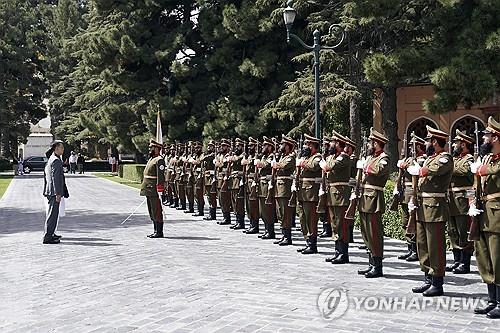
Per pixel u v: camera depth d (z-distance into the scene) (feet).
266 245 41.37
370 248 30.78
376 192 30.66
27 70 182.50
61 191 42.96
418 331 21.35
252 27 88.33
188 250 39.24
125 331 21.52
